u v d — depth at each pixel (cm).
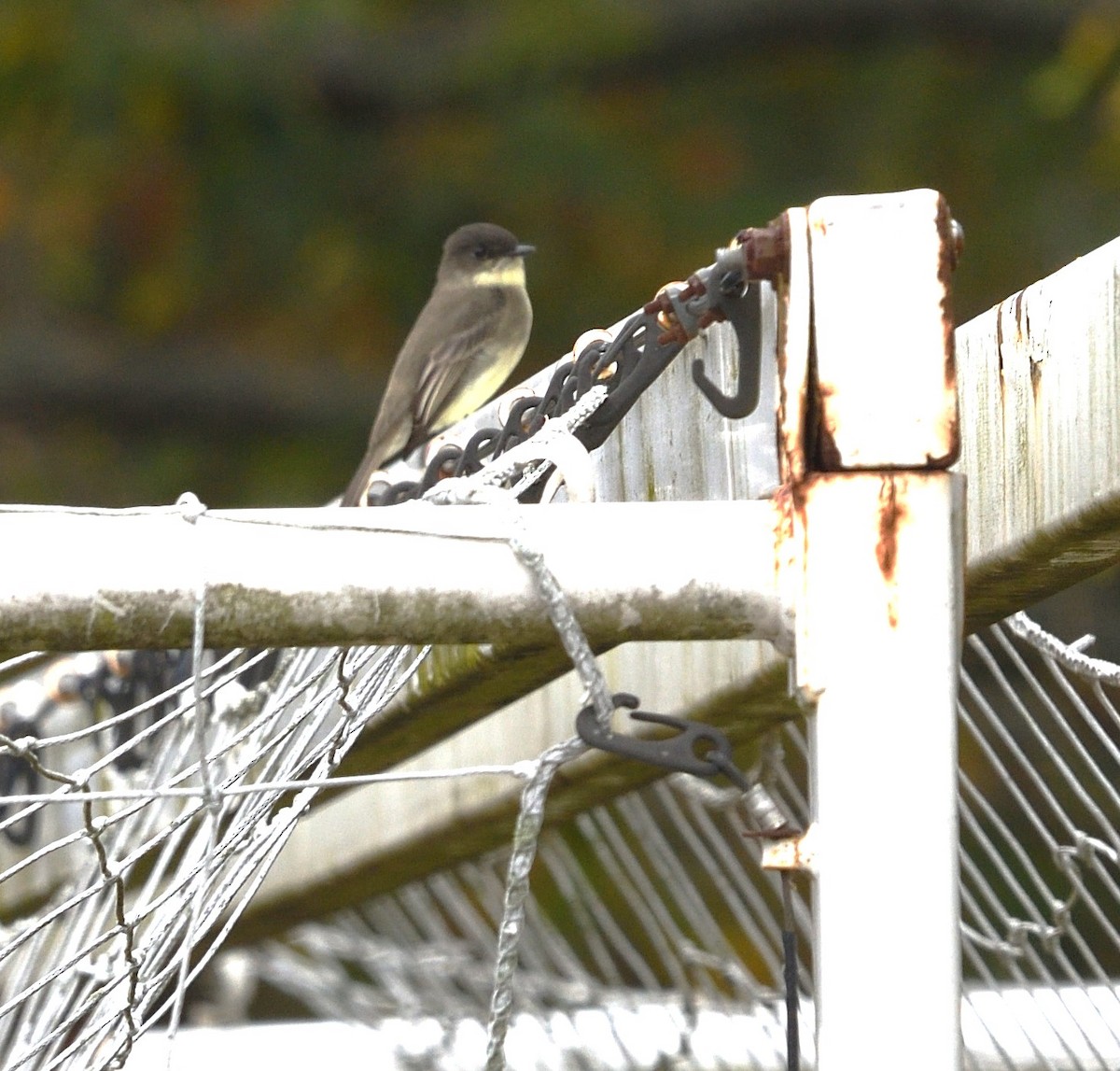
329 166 2131
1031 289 351
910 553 277
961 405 374
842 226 283
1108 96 1850
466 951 758
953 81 2084
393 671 346
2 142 2086
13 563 269
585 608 279
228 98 2089
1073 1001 587
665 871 655
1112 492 323
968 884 622
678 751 275
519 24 2192
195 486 2036
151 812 495
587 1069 684
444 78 2166
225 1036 769
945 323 281
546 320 2009
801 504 279
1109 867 762
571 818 591
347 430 2050
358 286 2100
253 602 273
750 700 440
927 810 272
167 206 2100
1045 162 1988
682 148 2103
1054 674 475
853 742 274
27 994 310
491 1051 277
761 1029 661
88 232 2097
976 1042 593
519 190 2080
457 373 1334
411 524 278
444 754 593
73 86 2062
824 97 2130
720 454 354
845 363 281
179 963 321
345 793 528
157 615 272
